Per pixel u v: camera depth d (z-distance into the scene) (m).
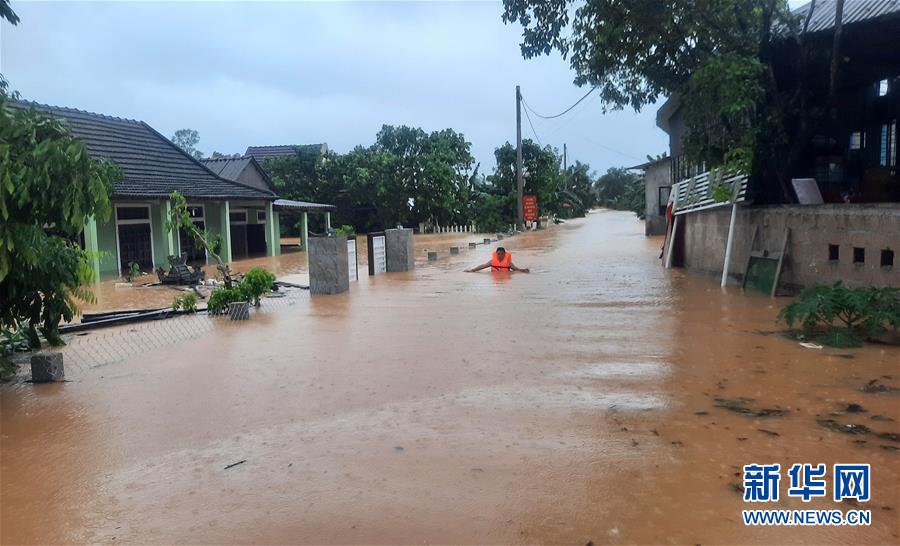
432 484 4.02
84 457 4.69
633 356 7.11
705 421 4.96
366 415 5.37
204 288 16.70
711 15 11.92
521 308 10.75
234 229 28.95
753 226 12.50
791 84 12.88
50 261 7.15
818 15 12.83
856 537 3.31
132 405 5.88
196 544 3.43
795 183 11.89
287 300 12.65
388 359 7.27
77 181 6.05
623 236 32.69
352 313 10.74
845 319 8.06
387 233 17.89
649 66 13.32
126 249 21.17
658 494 3.80
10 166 5.73
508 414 5.28
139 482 4.23
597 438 4.68
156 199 20.50
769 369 6.39
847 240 9.84
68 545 3.49
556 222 53.66
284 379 6.58
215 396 6.06
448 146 47.19
